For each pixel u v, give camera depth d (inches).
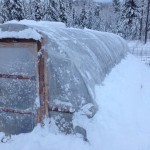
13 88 196.1
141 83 319.0
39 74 187.6
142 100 255.3
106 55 333.7
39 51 183.8
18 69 192.2
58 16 1892.2
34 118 194.5
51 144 178.5
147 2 1876.2
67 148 173.3
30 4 2316.7
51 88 189.6
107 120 190.5
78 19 2709.2
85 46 262.8
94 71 240.4
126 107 221.6
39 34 181.3
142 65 500.1
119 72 345.4
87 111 184.4
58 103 188.4
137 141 175.9
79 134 183.6
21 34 181.5
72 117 186.1
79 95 188.1
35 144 179.3
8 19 1622.8
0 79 197.6
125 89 271.0
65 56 189.3
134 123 198.7
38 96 190.7
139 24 1765.5
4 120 201.9
